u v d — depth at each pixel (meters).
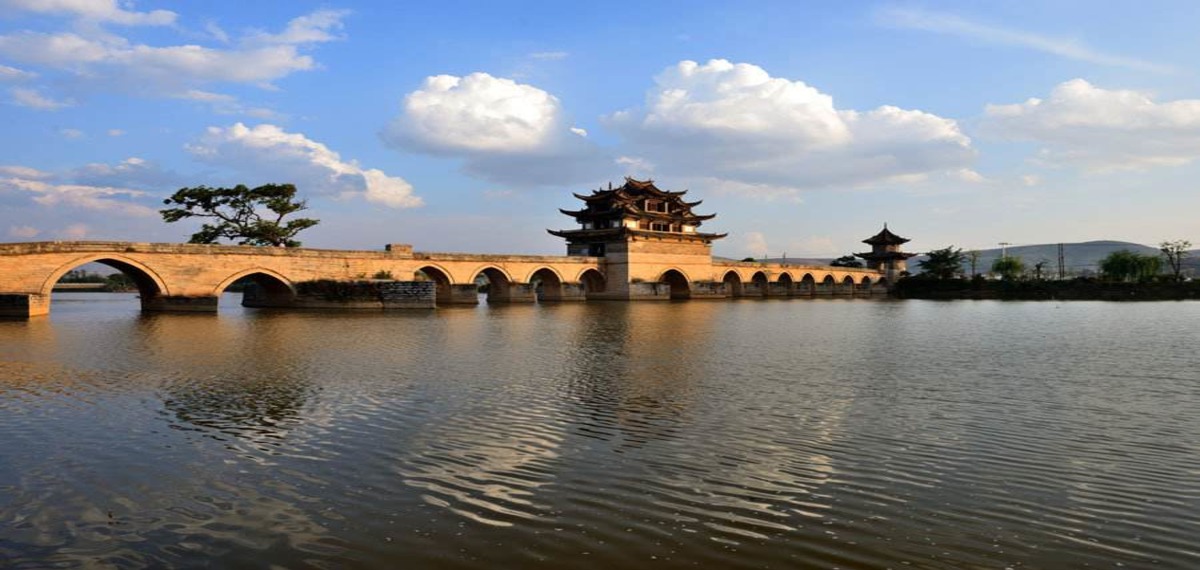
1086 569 9.37
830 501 11.95
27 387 22.23
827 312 75.25
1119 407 20.03
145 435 16.20
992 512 11.44
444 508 11.59
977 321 59.84
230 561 9.64
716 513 11.38
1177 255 135.75
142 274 60.06
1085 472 13.59
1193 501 11.94
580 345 36.28
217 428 16.91
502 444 15.54
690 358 31.03
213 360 28.88
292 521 11.05
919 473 13.50
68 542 10.27
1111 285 119.81
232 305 79.19
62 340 36.22
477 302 84.75
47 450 14.94
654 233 108.69
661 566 9.48
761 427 17.28
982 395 21.91
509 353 32.38
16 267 52.06
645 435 16.42
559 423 17.61
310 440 15.83
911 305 98.12
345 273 72.44
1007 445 15.65
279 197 83.81
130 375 24.75
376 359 29.61
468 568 9.41
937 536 10.45
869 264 169.75
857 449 15.25
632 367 27.83
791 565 9.51
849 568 9.42
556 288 97.75
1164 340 41.16
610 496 12.16
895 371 27.22
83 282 195.75
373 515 11.27
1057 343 39.28
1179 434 16.73
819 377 25.52
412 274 78.19
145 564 9.55
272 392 21.58
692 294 115.00
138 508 11.62
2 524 10.93
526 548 10.03
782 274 138.50
